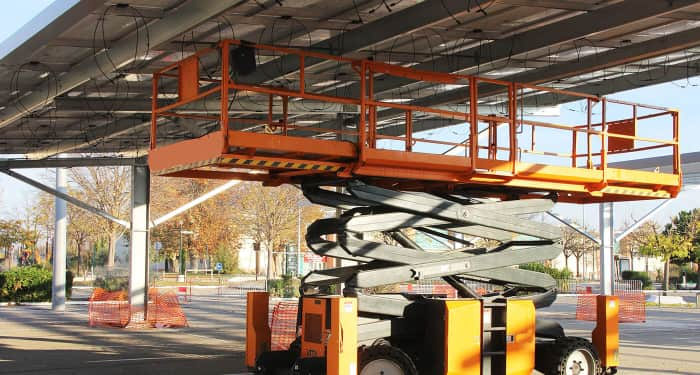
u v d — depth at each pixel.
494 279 13.10
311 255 50.34
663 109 14.71
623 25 12.39
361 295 11.68
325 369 10.74
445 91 19.33
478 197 13.91
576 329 26.03
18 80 16.88
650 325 28.39
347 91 19.05
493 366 12.41
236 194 68.56
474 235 13.02
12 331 23.20
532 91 19.36
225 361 16.50
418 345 12.11
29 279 38.78
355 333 10.53
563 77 16.19
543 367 13.12
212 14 11.48
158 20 12.70
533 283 13.32
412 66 16.83
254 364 12.79
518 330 12.38
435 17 12.34
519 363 12.33
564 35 13.42
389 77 17.86
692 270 80.50
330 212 67.69
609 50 15.01
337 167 11.28
